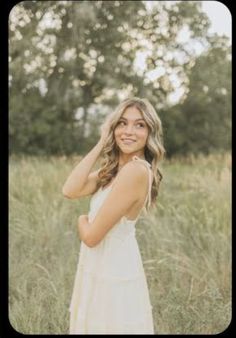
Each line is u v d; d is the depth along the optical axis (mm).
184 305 3715
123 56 12984
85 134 12984
